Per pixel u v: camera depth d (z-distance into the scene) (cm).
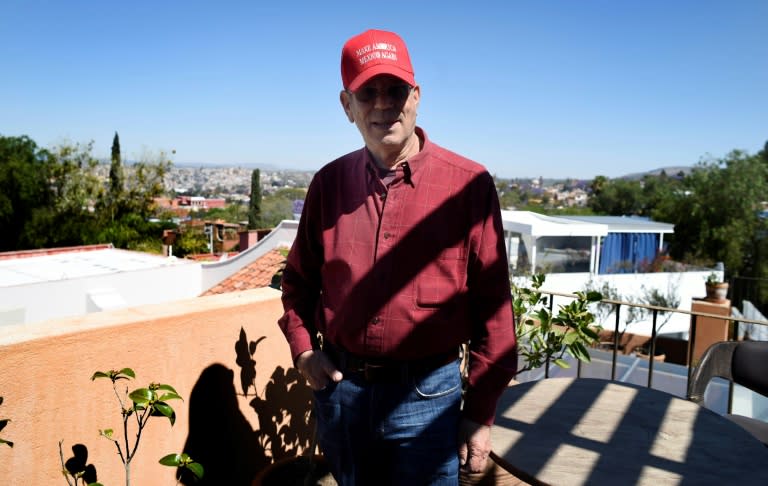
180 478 180
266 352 209
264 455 212
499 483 211
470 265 122
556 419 154
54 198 2747
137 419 150
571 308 231
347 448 133
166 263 1452
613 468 127
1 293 1057
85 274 1280
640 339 983
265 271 1048
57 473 145
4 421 128
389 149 123
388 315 121
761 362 187
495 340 121
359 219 128
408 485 127
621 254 1478
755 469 126
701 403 189
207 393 186
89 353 151
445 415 125
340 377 130
